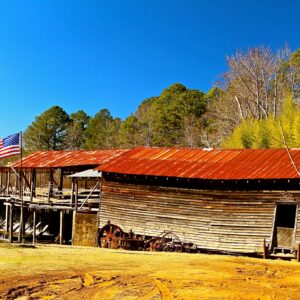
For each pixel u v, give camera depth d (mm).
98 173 34812
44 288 15594
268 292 15633
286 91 63375
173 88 93938
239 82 65938
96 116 114250
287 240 26266
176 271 19328
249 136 51438
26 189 49344
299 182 26047
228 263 22219
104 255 23859
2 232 45344
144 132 82875
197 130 76875
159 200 31250
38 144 104750
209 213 29094
